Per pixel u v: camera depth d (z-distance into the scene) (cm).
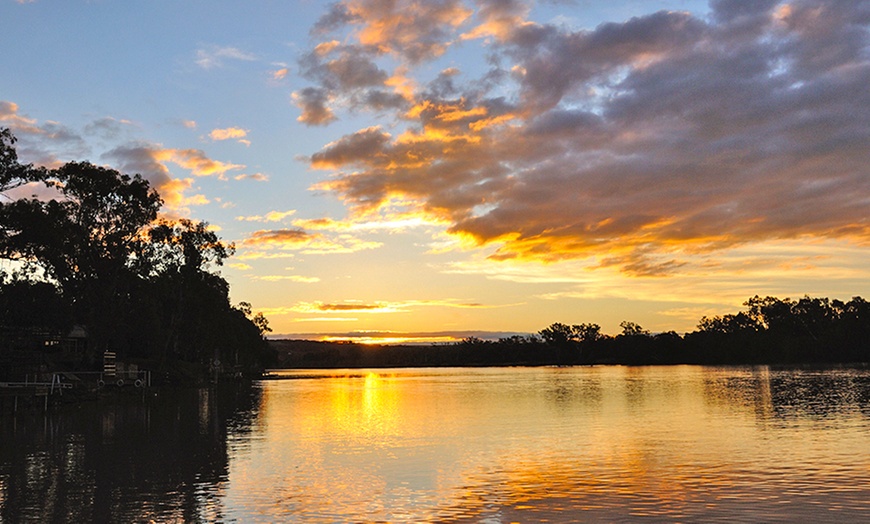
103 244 7650
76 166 7450
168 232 8400
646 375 12825
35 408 4809
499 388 8331
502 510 1716
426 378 13788
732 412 4316
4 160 5278
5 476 2259
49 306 6775
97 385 6431
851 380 8850
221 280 11038
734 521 1577
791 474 2106
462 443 2975
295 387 9938
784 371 13538
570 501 1800
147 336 9200
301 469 2344
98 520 1659
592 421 3866
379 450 2792
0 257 5806
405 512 1711
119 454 2759
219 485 2066
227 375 12950
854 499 1767
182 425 3966
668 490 1909
